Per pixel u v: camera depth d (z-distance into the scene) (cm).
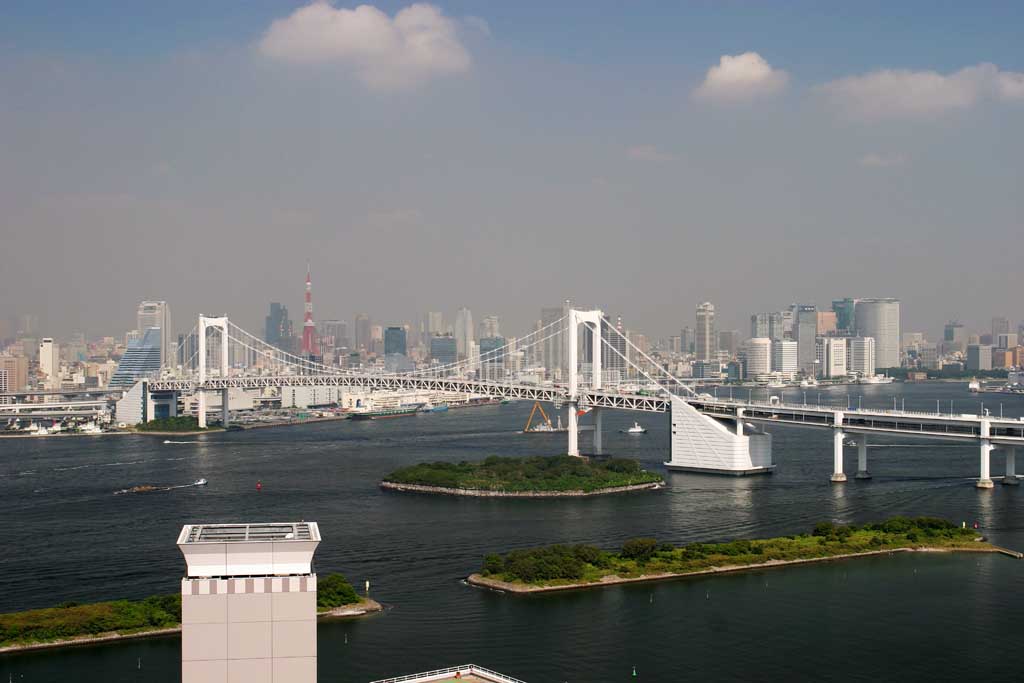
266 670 11412
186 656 11325
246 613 11394
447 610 19975
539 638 18400
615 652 17750
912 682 16625
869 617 19600
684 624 19162
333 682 16312
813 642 18275
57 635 18138
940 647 18075
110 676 16588
